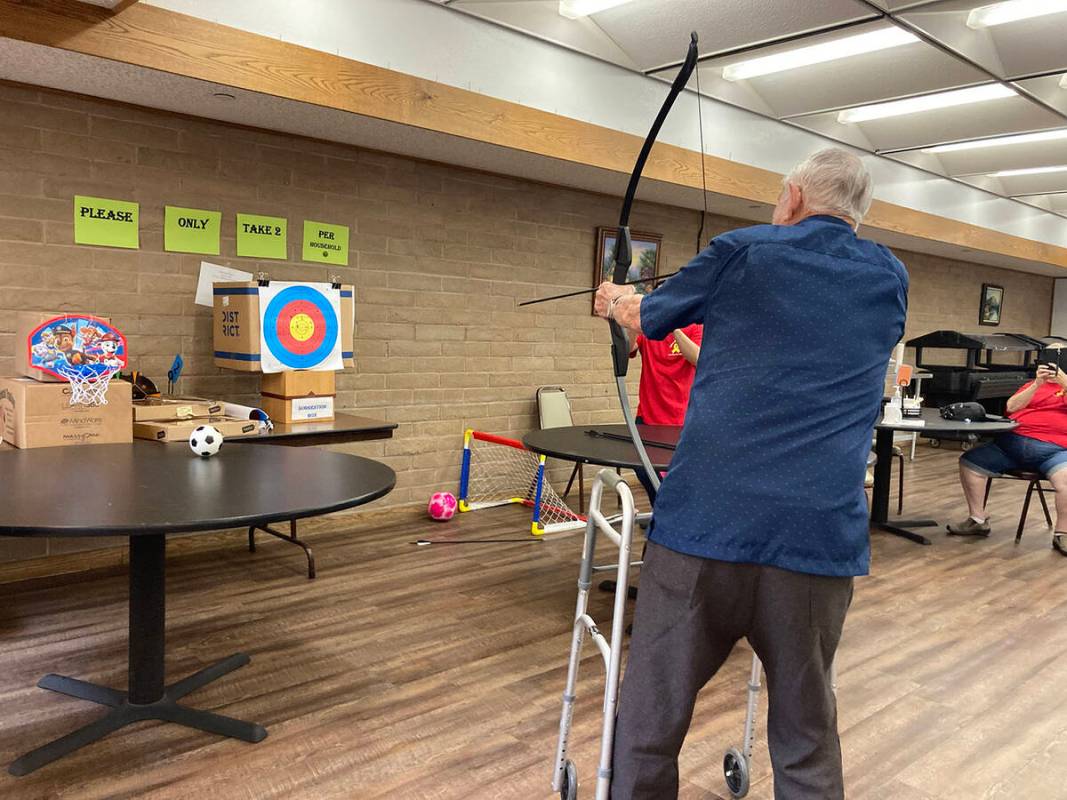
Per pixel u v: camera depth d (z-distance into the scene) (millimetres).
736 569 1354
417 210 4512
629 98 4531
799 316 1358
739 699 2518
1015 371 8422
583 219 5355
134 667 2238
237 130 3809
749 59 4137
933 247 7531
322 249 4156
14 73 3047
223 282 3643
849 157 1484
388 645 2826
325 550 3936
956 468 7250
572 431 3420
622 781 1447
